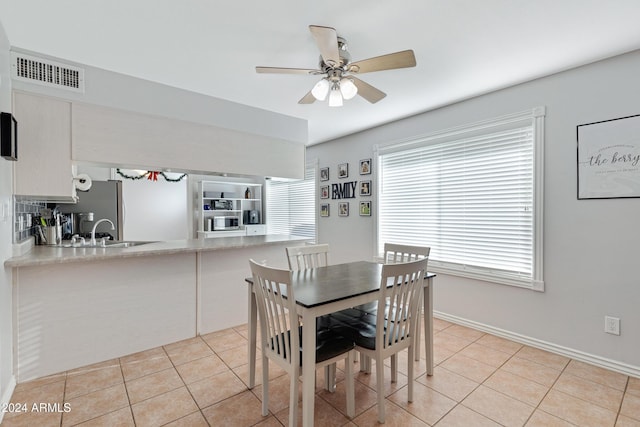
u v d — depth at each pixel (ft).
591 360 8.29
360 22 6.45
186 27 6.66
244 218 22.16
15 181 7.74
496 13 6.15
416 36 6.98
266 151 12.51
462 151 11.19
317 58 8.04
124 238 19.58
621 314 7.83
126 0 5.75
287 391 7.20
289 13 6.17
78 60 8.34
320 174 17.65
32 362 7.63
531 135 9.43
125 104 9.36
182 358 8.79
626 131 7.69
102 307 8.62
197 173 11.47
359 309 8.21
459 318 11.25
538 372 7.97
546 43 7.26
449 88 9.92
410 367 6.73
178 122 10.44
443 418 6.25
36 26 6.64
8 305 7.02
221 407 6.60
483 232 10.62
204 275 10.59
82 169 16.72
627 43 7.25
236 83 9.71
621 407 6.54
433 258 12.16
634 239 7.63
